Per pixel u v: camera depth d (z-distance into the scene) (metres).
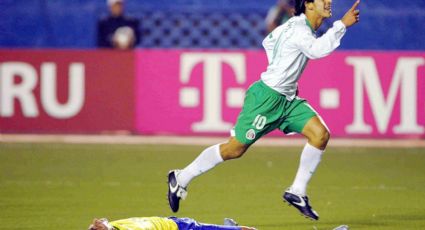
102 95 62.75
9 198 40.44
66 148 57.91
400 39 74.19
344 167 51.75
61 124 62.88
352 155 56.38
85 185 44.44
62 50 62.47
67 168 50.19
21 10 75.44
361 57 61.34
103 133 62.97
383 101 61.59
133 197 41.03
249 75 61.56
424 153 57.25
